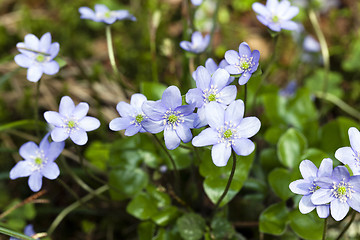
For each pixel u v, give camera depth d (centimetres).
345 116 43
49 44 31
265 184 36
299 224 31
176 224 33
